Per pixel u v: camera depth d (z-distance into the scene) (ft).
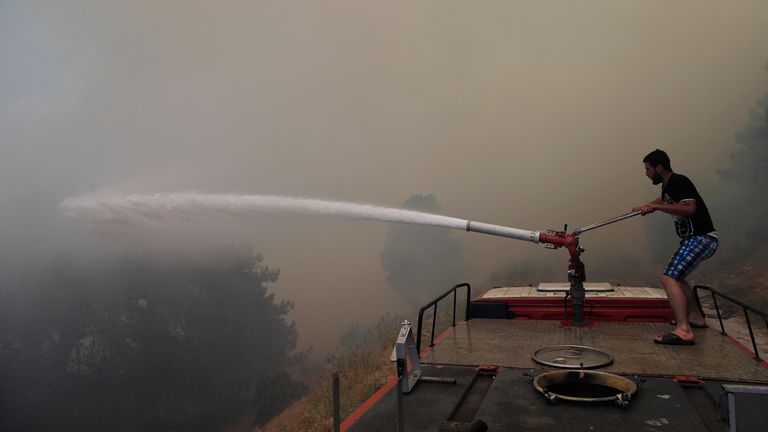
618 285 20.33
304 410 33.88
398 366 7.66
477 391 10.00
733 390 6.68
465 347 13.17
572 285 15.37
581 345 12.85
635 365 10.89
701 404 8.80
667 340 12.73
